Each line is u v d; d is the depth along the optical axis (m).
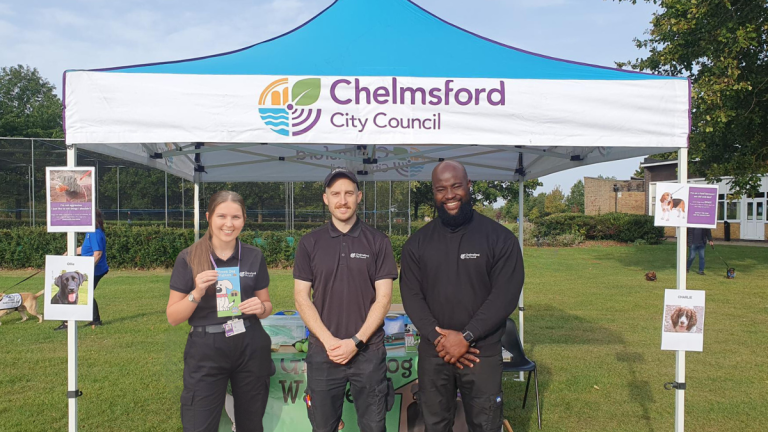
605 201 32.78
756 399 4.58
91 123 2.67
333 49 3.01
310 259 2.73
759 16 10.97
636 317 8.11
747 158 11.57
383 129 2.81
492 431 2.54
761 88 11.41
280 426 3.42
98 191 17.97
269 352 2.83
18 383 4.87
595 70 3.06
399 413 3.48
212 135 2.73
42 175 17.09
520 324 5.43
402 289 2.73
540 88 2.88
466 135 2.85
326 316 2.67
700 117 11.13
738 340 6.58
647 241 23.31
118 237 13.11
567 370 5.41
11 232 13.05
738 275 12.70
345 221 2.74
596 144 2.91
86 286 2.77
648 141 2.94
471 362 2.53
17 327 7.11
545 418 4.19
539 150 4.50
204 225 18.53
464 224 2.63
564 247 21.80
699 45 11.83
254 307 2.68
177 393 4.43
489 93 2.86
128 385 4.82
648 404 4.47
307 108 2.77
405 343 3.58
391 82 2.81
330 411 2.64
